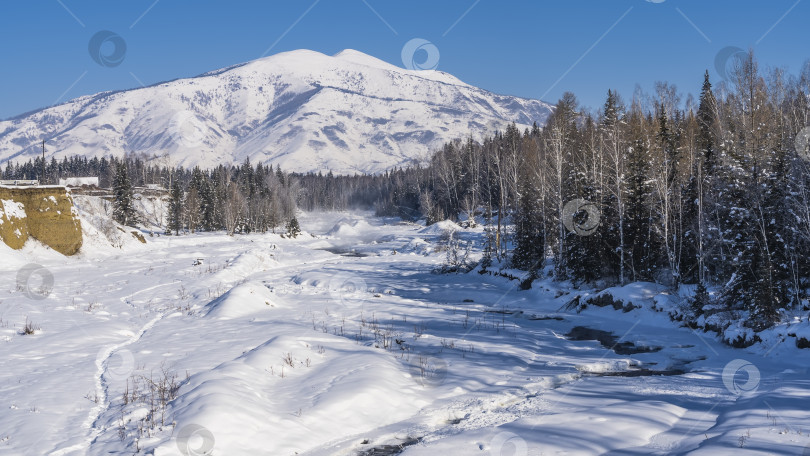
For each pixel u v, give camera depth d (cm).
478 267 4653
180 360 1631
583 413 1177
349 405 1195
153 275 4262
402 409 1234
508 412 1225
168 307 2869
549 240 4353
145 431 1036
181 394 1242
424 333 2188
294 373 1441
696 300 2519
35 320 2400
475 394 1366
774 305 2069
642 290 2877
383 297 3325
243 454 955
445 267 4681
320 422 1122
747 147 2930
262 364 1469
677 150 3709
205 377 1351
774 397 1230
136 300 3119
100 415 1172
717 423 1096
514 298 3488
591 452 946
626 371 1688
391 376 1403
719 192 2936
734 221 2547
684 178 3672
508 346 1980
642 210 3388
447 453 970
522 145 7300
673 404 1254
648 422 1105
